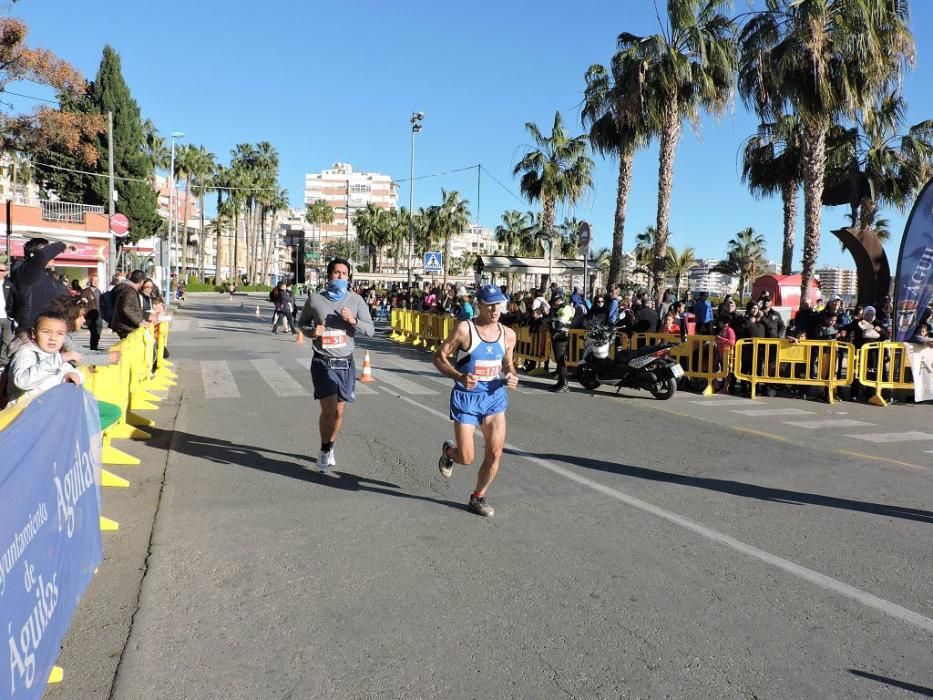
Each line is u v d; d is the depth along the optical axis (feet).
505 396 16.38
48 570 8.55
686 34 65.41
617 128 74.28
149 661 9.83
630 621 11.30
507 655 10.18
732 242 238.48
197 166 213.66
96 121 91.97
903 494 19.38
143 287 36.40
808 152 59.57
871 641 10.81
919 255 38.06
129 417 24.66
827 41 53.11
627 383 37.93
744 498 18.51
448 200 212.23
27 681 7.51
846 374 38.52
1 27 73.87
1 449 7.07
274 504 16.93
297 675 9.57
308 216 328.29
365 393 34.65
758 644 10.64
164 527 15.15
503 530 15.51
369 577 12.80
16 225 108.27
